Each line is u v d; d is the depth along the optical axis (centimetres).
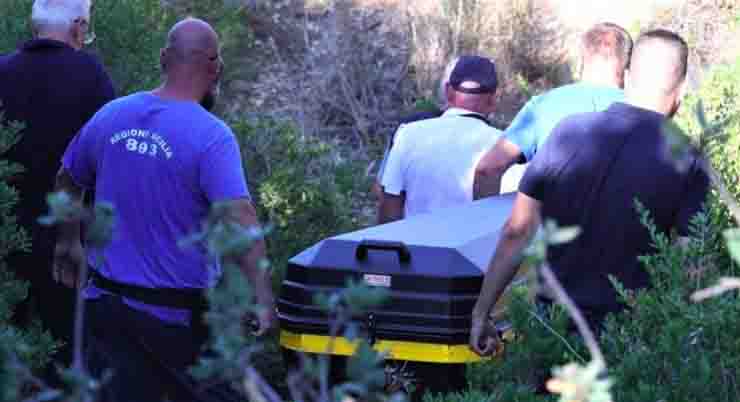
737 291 1105
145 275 1304
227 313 636
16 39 2036
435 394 1368
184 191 1302
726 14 2969
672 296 1030
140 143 1312
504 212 1588
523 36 3297
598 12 3300
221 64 1363
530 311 1136
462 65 1827
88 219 692
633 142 1210
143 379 1308
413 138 1822
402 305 1364
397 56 3344
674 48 1222
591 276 1215
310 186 2064
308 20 3497
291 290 1400
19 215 1619
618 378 1028
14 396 679
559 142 1227
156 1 2528
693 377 986
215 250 652
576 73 1855
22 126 1548
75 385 642
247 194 1308
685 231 1191
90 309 1325
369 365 652
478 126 1797
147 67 2169
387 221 1856
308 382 710
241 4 3453
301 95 3231
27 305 1645
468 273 1368
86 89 1636
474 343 1270
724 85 1502
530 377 1138
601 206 1209
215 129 1316
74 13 1652
